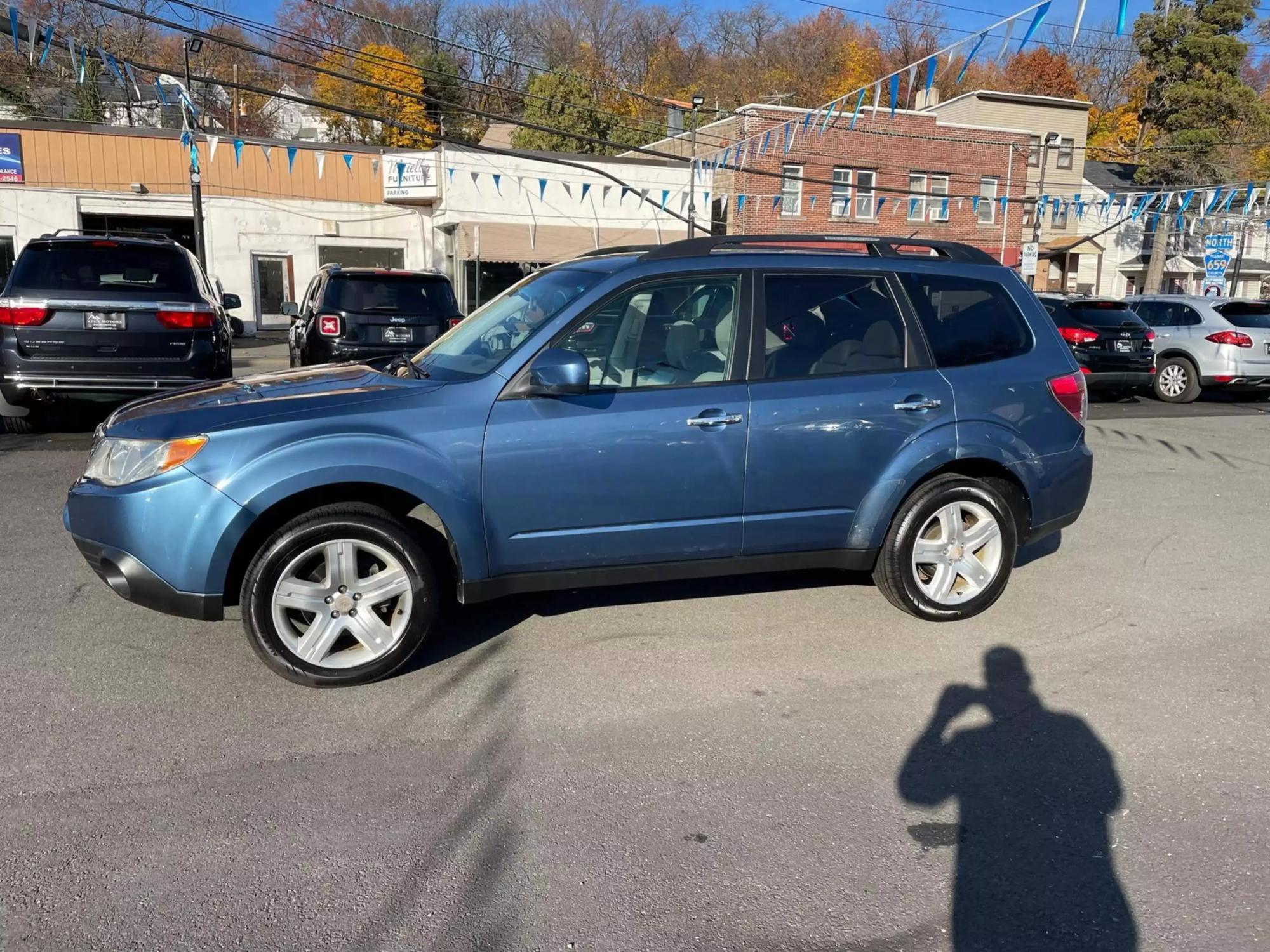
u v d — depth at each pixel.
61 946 2.52
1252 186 19.72
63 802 3.18
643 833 3.07
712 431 4.34
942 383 4.75
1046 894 2.79
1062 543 6.62
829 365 4.61
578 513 4.23
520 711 3.91
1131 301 16.34
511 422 4.11
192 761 3.47
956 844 3.04
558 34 34.69
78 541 4.06
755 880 2.84
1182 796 3.35
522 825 3.10
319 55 30.39
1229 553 6.41
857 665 4.43
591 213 27.16
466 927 2.62
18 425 9.51
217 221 25.61
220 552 3.84
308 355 11.36
